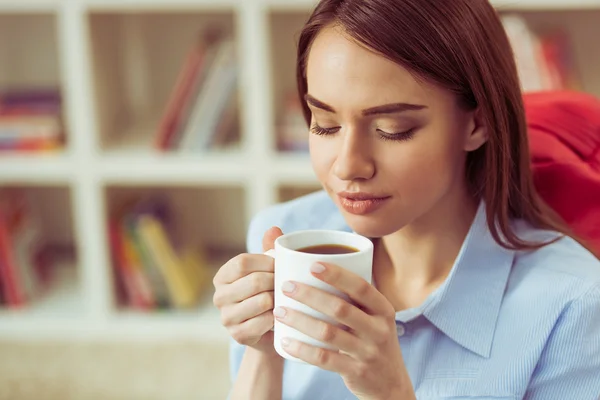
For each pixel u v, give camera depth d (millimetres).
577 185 1271
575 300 1072
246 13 2502
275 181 2637
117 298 2855
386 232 1008
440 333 1136
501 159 1062
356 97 938
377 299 869
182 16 2932
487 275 1124
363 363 885
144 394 2471
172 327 2795
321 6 966
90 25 2605
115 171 2684
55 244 3221
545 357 1094
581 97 1373
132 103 3021
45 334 2828
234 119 2912
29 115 2719
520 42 2471
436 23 942
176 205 3141
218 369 2607
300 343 886
